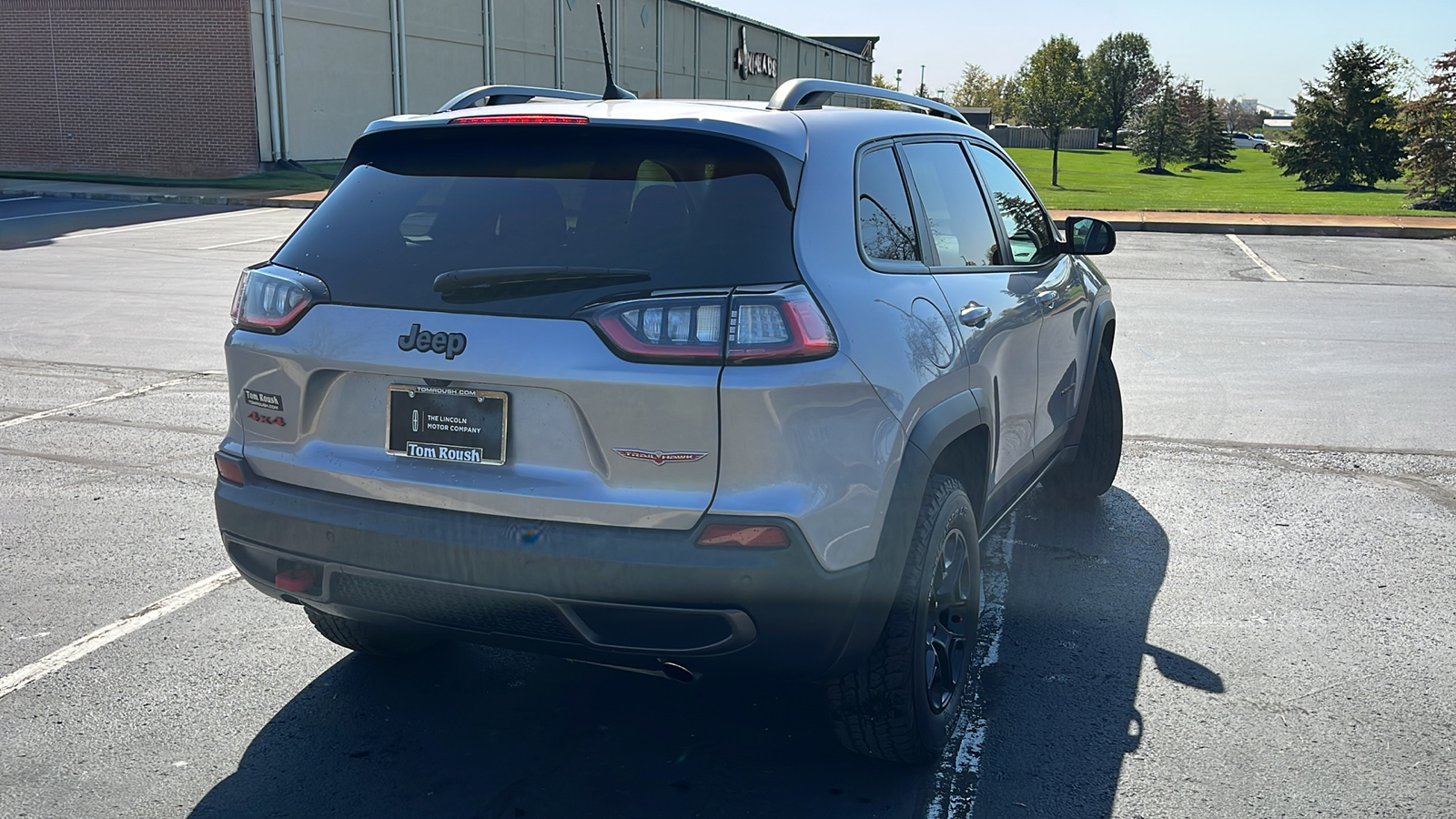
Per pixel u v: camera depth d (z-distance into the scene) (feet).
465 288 9.04
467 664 12.70
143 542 16.49
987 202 13.38
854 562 9.05
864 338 9.16
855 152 10.33
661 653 8.75
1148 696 12.03
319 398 9.62
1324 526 17.57
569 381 8.60
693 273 8.70
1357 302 40.75
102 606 14.23
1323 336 33.99
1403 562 16.03
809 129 9.86
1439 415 24.56
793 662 8.89
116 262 47.73
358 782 10.28
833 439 8.79
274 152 89.71
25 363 28.84
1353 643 13.37
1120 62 315.78
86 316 35.37
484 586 8.84
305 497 9.62
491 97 11.98
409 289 9.29
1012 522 17.74
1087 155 241.76
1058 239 15.84
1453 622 13.97
